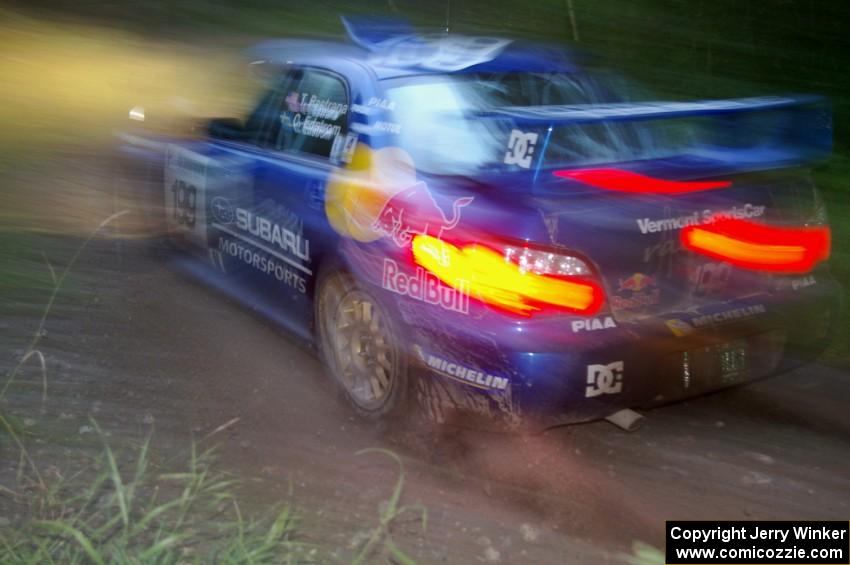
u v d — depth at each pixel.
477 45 4.96
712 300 3.71
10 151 8.58
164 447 3.86
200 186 5.21
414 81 4.29
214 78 8.40
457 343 3.54
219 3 18.64
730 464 3.91
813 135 3.93
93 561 3.00
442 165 3.83
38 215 6.73
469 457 3.90
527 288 3.35
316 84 4.57
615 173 3.53
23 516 3.29
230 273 5.04
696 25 12.45
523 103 4.48
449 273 3.54
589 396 3.45
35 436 3.88
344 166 4.18
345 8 17.20
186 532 3.12
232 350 4.86
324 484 3.65
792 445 4.07
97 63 13.48
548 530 3.40
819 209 4.04
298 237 4.36
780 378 4.71
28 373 4.46
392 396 3.90
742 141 3.95
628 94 4.81
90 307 5.30
